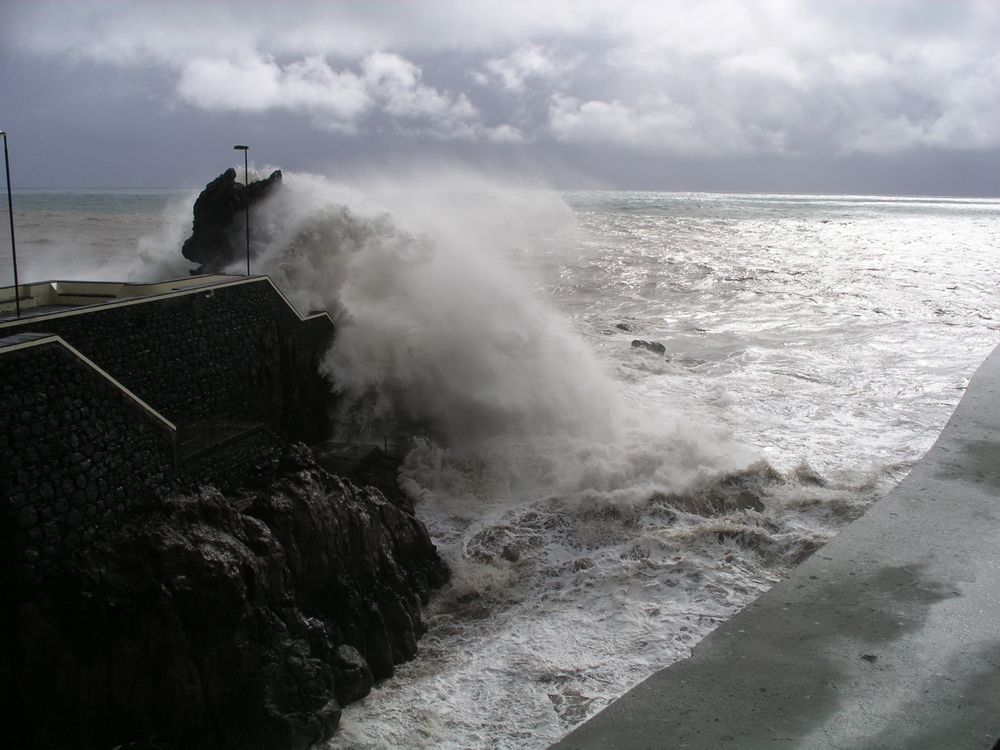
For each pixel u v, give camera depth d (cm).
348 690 873
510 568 1152
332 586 960
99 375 851
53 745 727
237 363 1268
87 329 981
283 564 909
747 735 797
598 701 867
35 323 909
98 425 844
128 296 1245
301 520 958
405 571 1069
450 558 1166
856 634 966
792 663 913
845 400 1898
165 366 1113
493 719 848
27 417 765
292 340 1436
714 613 1030
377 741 814
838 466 1476
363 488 1123
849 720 814
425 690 901
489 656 962
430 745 808
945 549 1165
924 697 846
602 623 1020
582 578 1123
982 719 809
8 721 728
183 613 799
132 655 763
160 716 771
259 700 803
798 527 1238
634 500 1292
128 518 864
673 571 1129
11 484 740
